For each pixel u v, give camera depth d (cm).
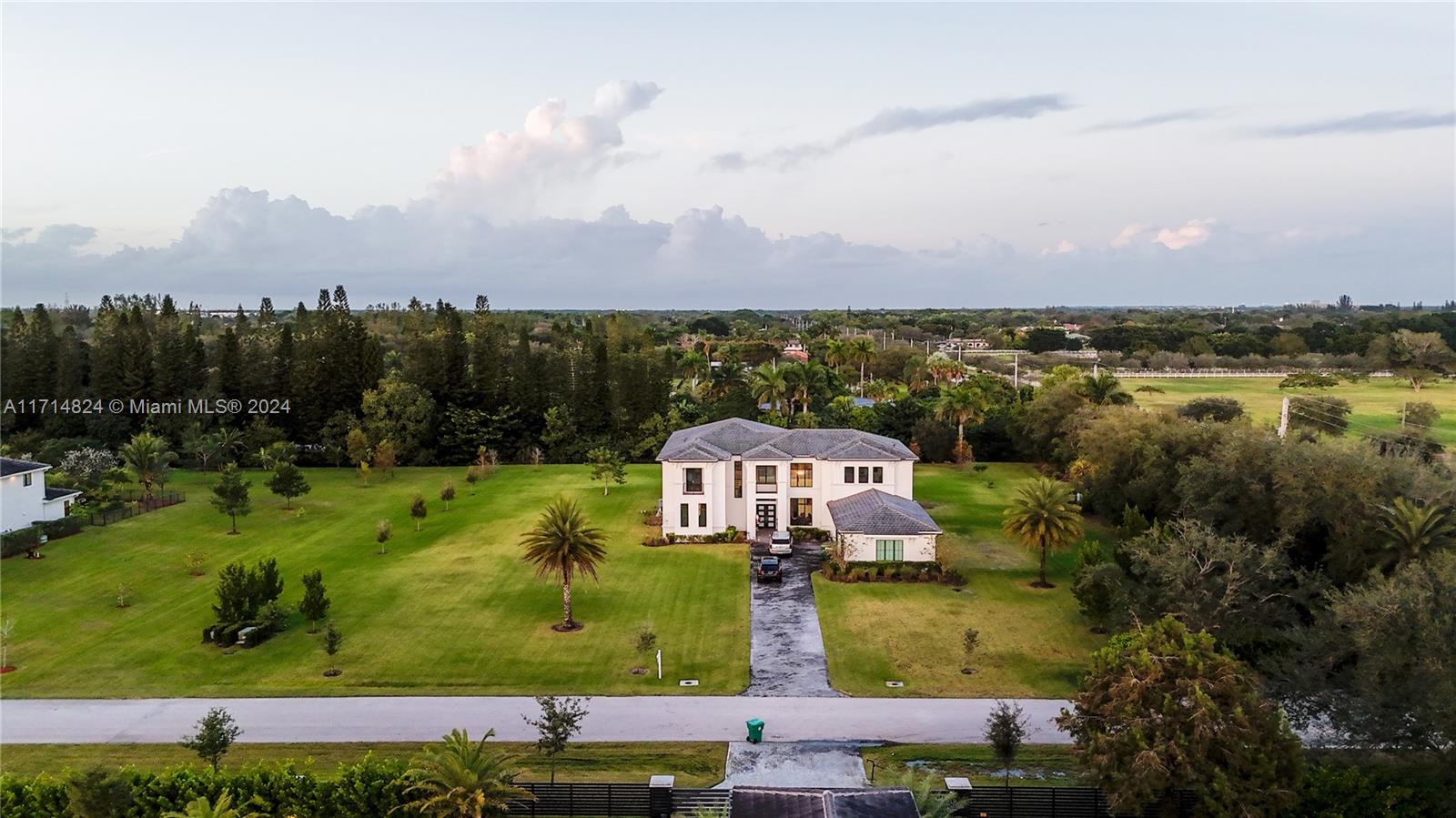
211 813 2958
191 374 11550
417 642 5278
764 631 5450
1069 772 3838
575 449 11862
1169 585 4612
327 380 11588
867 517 6719
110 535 7538
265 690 4638
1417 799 3225
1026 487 6356
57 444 10144
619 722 4275
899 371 18912
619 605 5919
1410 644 3519
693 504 7506
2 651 5019
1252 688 3356
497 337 13938
